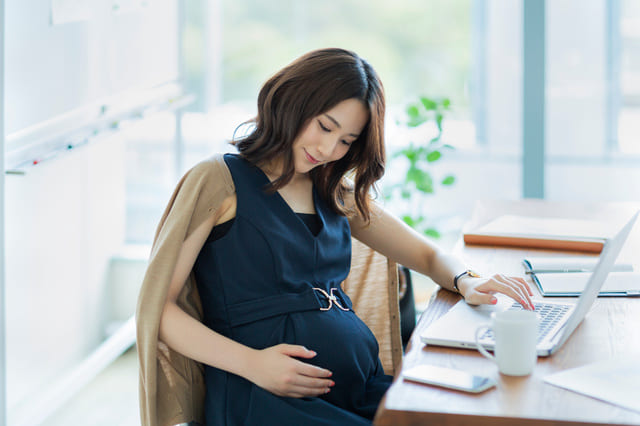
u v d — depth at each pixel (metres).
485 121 3.62
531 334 1.14
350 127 1.52
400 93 3.66
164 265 1.42
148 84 3.03
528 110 3.36
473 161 3.64
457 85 3.62
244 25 3.63
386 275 1.90
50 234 2.55
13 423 2.25
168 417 1.46
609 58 3.46
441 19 3.59
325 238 1.59
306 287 1.53
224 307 1.51
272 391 1.37
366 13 3.63
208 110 3.64
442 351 1.26
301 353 1.38
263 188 1.53
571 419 1.00
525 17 3.31
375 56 3.65
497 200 2.57
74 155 2.74
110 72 2.68
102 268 3.09
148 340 1.41
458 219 3.67
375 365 1.61
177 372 1.47
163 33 3.19
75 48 2.42
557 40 3.49
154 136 3.53
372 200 1.79
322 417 1.34
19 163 2.03
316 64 1.50
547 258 1.79
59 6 2.29
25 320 2.37
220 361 1.39
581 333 1.34
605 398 1.06
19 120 2.12
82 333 2.87
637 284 1.61
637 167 3.51
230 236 1.50
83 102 2.47
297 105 1.49
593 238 1.92
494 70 3.58
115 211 3.24
